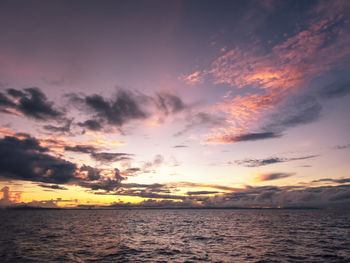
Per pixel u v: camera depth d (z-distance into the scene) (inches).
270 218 3599.9
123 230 1814.7
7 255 852.6
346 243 1122.7
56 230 1777.8
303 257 818.8
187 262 756.0
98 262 758.5
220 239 1284.4
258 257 823.7
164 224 2482.8
